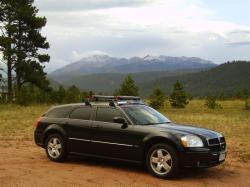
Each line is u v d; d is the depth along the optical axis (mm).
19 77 48156
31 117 28203
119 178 9664
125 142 10273
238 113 40281
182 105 49000
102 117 10875
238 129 22297
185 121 27562
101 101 11422
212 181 9578
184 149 9445
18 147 14477
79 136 11172
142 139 9992
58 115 11836
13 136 17656
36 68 48469
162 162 9711
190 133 9680
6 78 48219
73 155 11844
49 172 10195
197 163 9438
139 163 10102
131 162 10242
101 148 10742
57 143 11656
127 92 46750
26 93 44719
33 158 12211
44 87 48750
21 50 47875
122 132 10328
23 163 11375
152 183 9242
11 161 11641
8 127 21281
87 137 11000
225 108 50062
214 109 47594
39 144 12102
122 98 11367
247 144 16188
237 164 11773
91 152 10969
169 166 9602
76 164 11328
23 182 9117
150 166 9852
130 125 10305
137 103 11375
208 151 9492
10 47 46375
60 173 10102
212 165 9711
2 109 37188
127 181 9383
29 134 18469
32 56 49188
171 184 9188
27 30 48125
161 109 46156
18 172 10125
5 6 47594
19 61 47031
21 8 47281
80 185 8945
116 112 10688
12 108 38812
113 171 10414
